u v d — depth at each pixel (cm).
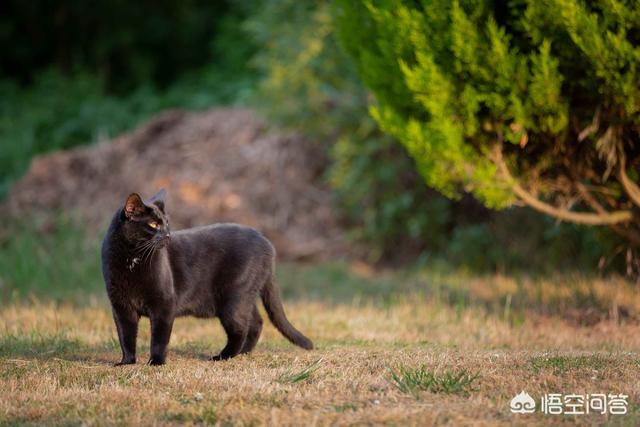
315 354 1057
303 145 2317
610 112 1183
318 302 1641
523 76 1136
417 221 2089
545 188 1350
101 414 757
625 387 850
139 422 730
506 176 1234
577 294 1505
